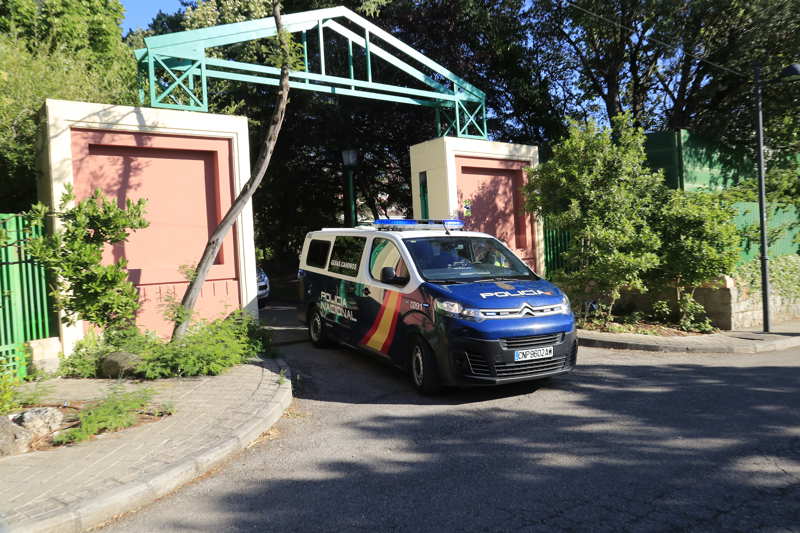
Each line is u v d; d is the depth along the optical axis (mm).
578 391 6594
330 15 10742
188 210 9273
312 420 5797
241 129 9633
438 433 5250
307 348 9609
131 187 8742
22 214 6863
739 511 3510
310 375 7734
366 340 7777
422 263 7102
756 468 4172
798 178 15055
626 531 3305
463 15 16562
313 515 3656
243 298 9586
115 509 3746
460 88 13078
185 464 4301
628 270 9891
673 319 11164
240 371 7438
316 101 17438
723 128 15695
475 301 6223
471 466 4410
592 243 10445
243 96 16984
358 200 23453
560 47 18297
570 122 11219
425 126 18000
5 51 9547
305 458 4711
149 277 8750
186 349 7211
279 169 19500
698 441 4797
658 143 14391
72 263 6785
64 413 5625
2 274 7031
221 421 5340
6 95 9000
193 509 3811
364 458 4668
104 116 8312
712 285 10859
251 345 8242
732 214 10734
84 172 8266
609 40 17438
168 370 6957
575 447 4750
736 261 10227
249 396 6188
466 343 6062
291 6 16906
